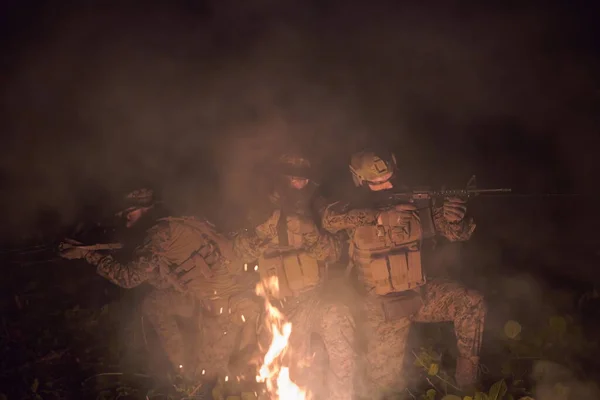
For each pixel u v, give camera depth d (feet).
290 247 15.61
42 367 20.39
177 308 16.96
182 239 16.55
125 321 23.39
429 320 16.35
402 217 15.61
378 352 16.01
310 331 16.02
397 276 15.56
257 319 16.60
